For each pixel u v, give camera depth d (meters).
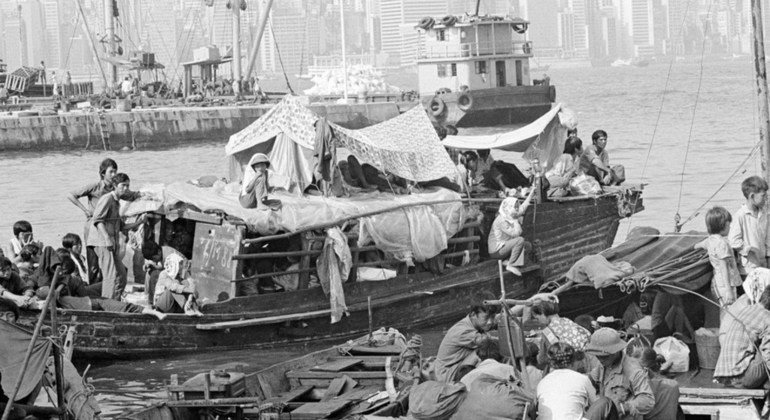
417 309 21.05
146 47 97.38
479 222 22.17
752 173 41.06
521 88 66.62
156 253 20.30
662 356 14.46
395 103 67.00
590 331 15.63
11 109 67.25
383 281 20.56
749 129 60.84
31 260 19.00
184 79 75.12
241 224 19.09
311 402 14.17
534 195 23.06
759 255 15.84
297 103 21.69
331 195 20.66
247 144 21.81
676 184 39.31
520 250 22.19
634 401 11.79
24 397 11.77
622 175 25.59
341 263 19.75
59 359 11.77
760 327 13.29
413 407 11.95
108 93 71.19
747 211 15.87
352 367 15.30
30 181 47.31
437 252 20.92
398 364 15.03
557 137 24.92
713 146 52.34
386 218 20.23
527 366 13.27
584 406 11.59
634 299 18.17
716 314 16.28
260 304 19.30
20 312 17.06
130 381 17.64
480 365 12.73
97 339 17.95
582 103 101.75
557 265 23.42
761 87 19.25
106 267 19.83
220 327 18.83
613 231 24.78
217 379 12.96
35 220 36.31
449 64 67.75
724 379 13.52
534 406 11.62
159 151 60.22
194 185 20.88
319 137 20.41
